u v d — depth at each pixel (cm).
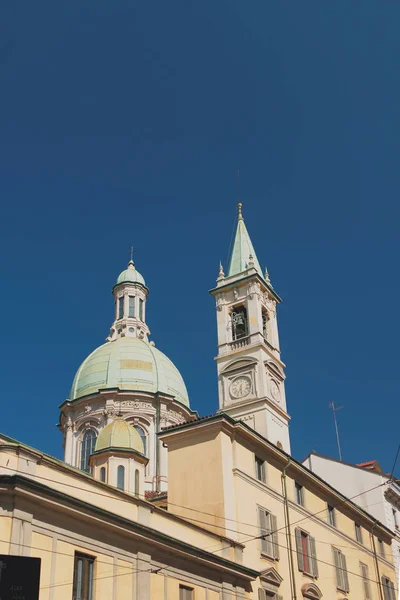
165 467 6438
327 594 4284
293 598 3859
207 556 3173
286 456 4222
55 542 2458
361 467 6053
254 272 6075
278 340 6141
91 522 2620
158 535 2905
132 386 6900
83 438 6656
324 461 6259
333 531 4688
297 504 4259
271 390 5675
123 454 4822
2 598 1884
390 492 5969
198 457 3766
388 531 5628
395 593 5444
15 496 2333
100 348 7519
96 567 2609
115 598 2650
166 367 7325
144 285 8269
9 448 2491
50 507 2453
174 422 6769
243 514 3669
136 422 6619
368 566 5100
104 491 2833
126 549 2778
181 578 3027
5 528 2286
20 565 1952
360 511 5172
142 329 7875
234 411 5575
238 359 5769
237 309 6150
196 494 3666
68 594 2452
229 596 3294
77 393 7012
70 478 2694
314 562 4231
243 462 3847
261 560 3678
